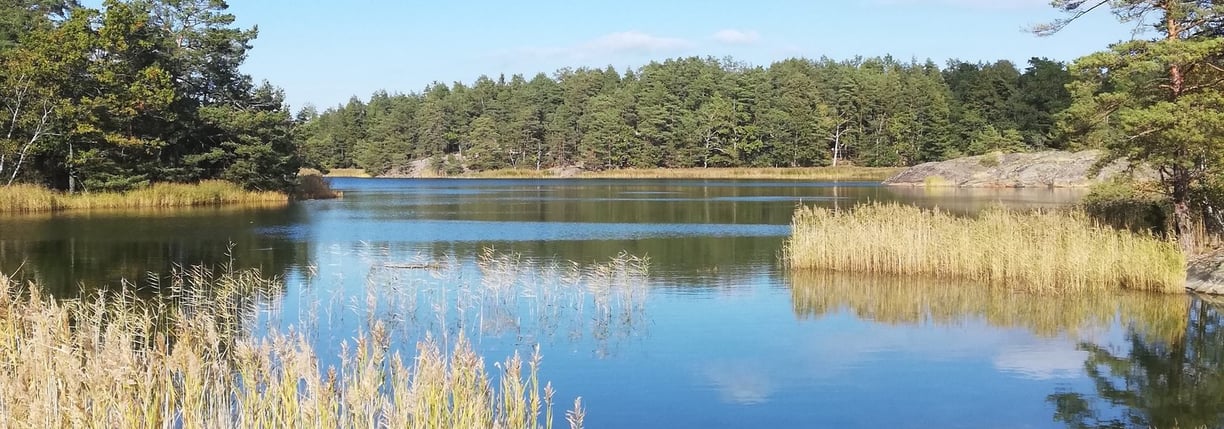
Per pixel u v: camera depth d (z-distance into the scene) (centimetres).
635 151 11988
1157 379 1410
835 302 2036
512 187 8694
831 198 6150
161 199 5188
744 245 3184
